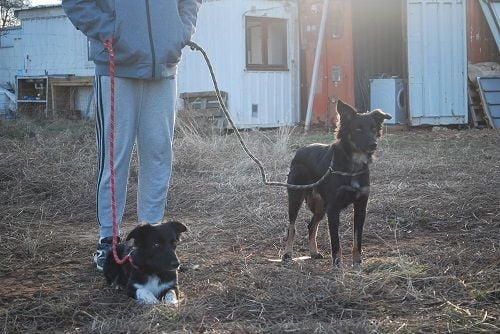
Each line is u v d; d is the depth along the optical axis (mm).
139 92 5648
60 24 16516
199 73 12812
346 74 12531
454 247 6094
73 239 6523
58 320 4527
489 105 12594
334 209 5777
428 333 4012
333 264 5742
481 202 7188
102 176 5691
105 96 5590
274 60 13047
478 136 11109
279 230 6711
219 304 4699
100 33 5375
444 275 5242
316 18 12727
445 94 12492
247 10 12305
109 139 5621
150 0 5445
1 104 16500
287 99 13031
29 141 9828
